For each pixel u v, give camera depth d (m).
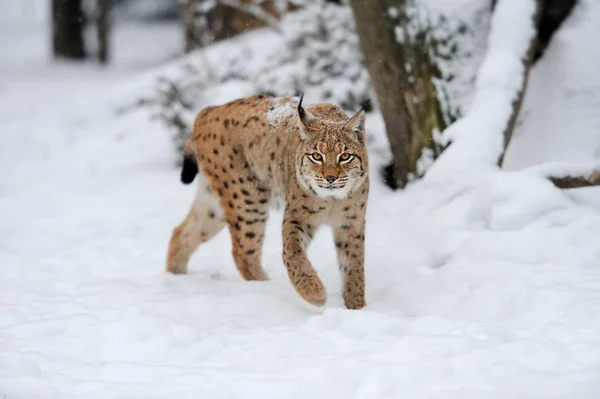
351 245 10.09
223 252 13.26
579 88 14.13
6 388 7.64
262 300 10.11
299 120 9.70
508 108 13.09
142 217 15.98
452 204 12.16
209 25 25.61
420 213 12.54
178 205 16.73
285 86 18.34
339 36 18.64
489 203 11.76
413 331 8.52
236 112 11.27
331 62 18.41
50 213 16.67
